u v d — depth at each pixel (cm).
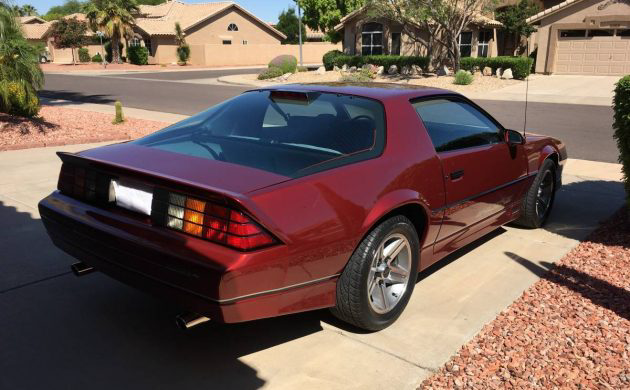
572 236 545
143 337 344
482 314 378
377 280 342
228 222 270
